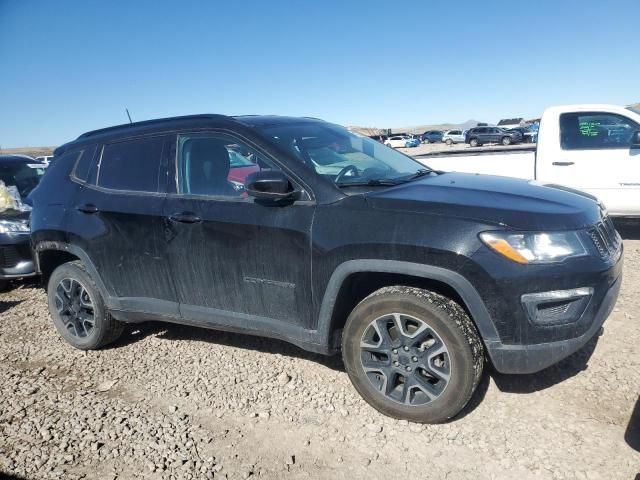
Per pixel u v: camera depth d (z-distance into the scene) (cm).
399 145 4853
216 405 336
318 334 316
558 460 261
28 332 497
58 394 367
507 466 260
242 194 339
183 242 354
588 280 271
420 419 296
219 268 343
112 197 394
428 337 289
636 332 389
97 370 402
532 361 273
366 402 322
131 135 401
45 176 454
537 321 268
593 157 689
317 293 309
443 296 288
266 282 327
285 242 314
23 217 619
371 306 298
